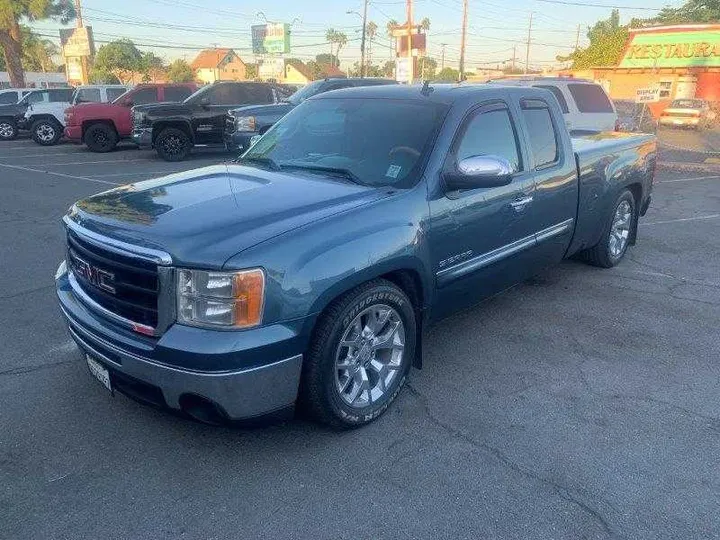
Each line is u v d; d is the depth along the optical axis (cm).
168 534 281
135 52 6969
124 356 310
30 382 411
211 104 1664
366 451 342
